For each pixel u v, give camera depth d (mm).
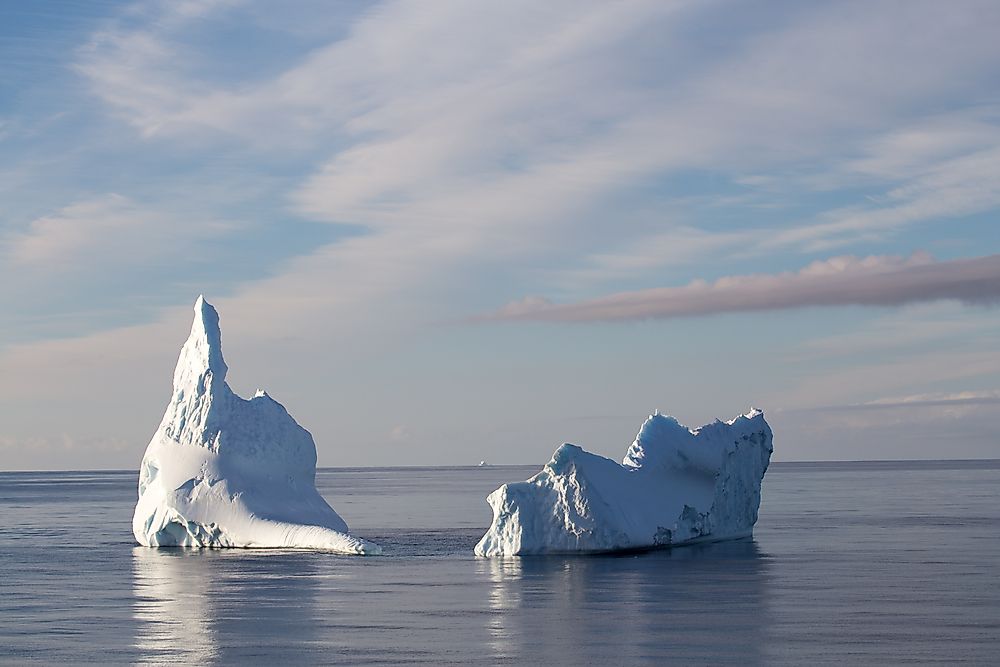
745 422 79125
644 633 39625
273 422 75312
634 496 68188
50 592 52406
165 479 72688
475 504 146875
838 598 48094
